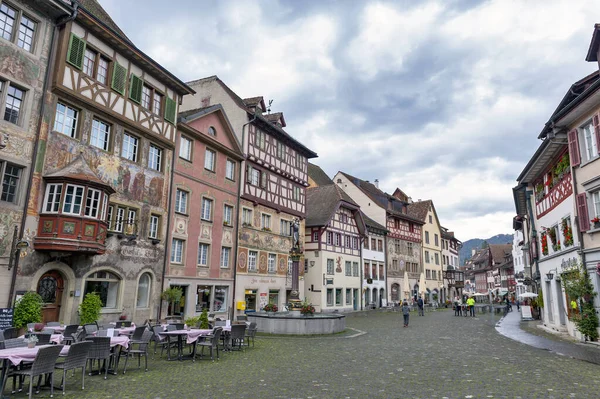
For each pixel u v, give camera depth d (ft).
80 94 51.72
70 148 50.29
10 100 44.78
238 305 80.64
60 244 45.88
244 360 37.58
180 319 66.13
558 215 59.26
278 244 96.53
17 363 23.15
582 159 49.88
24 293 43.93
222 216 79.05
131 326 44.57
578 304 50.26
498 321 85.97
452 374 30.86
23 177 45.19
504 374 30.58
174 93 69.15
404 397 24.34
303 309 63.41
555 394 24.54
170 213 66.44
